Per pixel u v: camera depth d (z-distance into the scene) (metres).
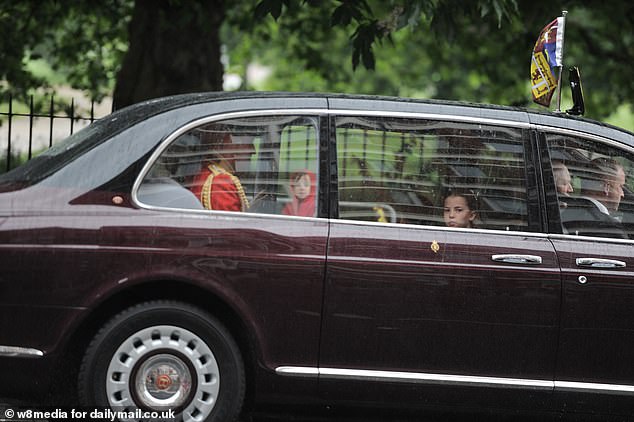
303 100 20.77
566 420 22.64
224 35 80.50
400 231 20.33
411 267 20.11
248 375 20.72
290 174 20.30
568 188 21.38
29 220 19.17
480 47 70.88
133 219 19.45
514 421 22.70
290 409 21.55
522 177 21.16
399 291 20.06
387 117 20.86
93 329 20.03
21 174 20.06
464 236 20.55
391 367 20.14
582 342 20.75
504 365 20.50
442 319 20.20
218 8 42.66
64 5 54.69
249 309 19.66
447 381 20.28
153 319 19.48
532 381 20.59
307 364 19.94
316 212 20.20
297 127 20.52
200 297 20.16
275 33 73.38
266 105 20.56
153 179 19.84
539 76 24.02
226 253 19.59
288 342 19.83
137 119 20.31
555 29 23.55
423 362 20.23
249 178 20.17
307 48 69.75
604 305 20.78
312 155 20.44
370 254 20.05
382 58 96.50
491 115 21.39
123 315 19.41
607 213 21.42
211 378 19.73
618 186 21.66
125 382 19.39
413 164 20.75
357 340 20.00
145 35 42.59
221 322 19.95
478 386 20.39
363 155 20.59
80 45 59.81
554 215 21.11
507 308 20.41
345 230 20.12
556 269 20.67
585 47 69.00
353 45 39.91
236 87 74.62
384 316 20.03
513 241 20.70
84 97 59.81
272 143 20.36
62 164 19.81
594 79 74.38
